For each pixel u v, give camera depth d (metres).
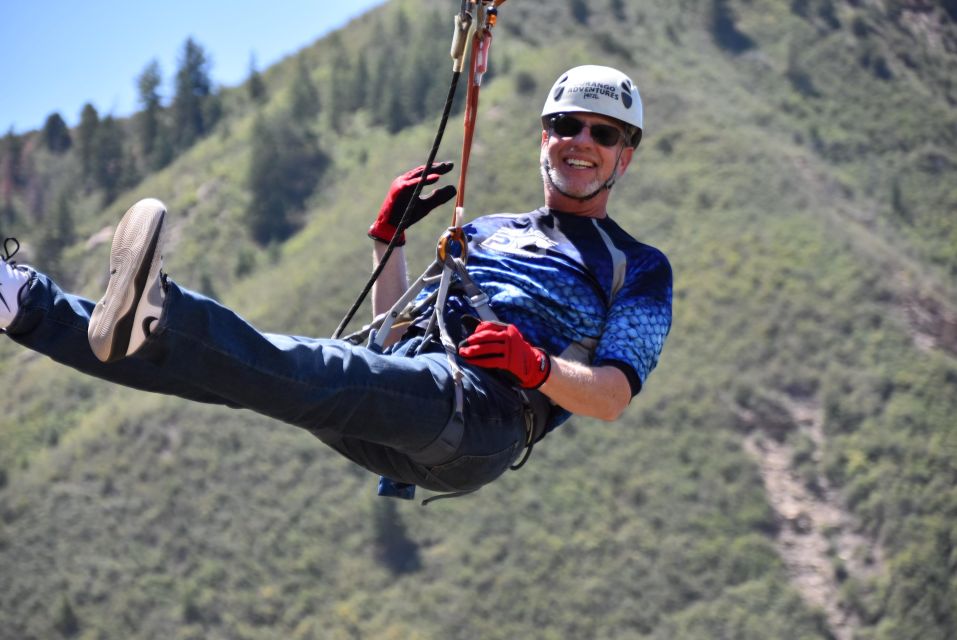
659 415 51.06
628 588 42.41
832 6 111.44
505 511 45.56
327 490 48.66
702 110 81.50
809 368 54.78
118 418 55.25
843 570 43.56
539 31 96.31
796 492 47.75
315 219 84.19
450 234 4.06
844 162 88.50
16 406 66.00
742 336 56.88
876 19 112.44
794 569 43.62
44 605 45.88
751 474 47.84
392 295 4.57
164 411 55.16
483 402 3.80
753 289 60.31
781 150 77.38
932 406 52.53
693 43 103.38
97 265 96.00
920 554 44.12
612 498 46.44
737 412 51.69
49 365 69.25
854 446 50.06
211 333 3.07
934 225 80.69
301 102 99.06
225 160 97.38
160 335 3.02
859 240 65.88
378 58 101.25
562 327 4.10
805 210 68.19
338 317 65.81
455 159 75.44
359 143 91.75
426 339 3.94
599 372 3.86
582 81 4.29
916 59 109.00
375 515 45.72
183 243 86.94
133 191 103.56
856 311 58.66
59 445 59.72
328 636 42.22
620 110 4.26
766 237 64.94
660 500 46.31
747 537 44.69
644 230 66.62
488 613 41.88
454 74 4.12
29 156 119.56
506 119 78.75
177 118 115.19
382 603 43.03
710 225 66.75
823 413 52.16
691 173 72.19
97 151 113.56
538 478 47.16
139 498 50.53
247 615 43.97
